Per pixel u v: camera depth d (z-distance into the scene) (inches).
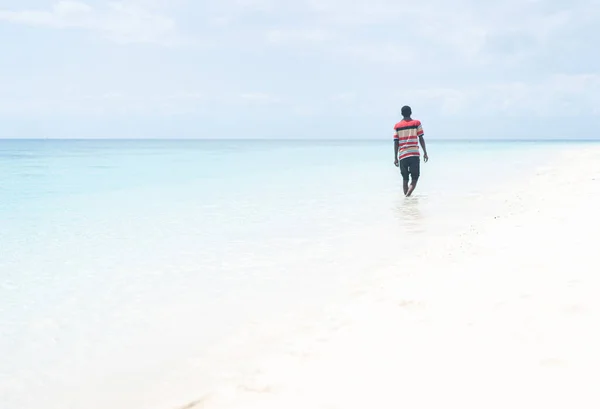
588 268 147.3
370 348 115.6
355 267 202.7
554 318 113.3
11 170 800.3
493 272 160.7
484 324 117.6
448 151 1760.6
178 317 154.3
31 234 283.9
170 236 276.1
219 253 235.1
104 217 340.5
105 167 900.0
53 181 603.2
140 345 135.3
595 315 111.1
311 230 288.0
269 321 147.4
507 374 92.2
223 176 691.4
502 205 359.3
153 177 670.5
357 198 434.3
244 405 97.8
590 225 216.2
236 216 341.4
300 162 1122.0
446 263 188.9
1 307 165.2
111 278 196.7
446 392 89.8
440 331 118.3
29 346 136.0
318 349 120.8
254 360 120.3
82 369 122.8
